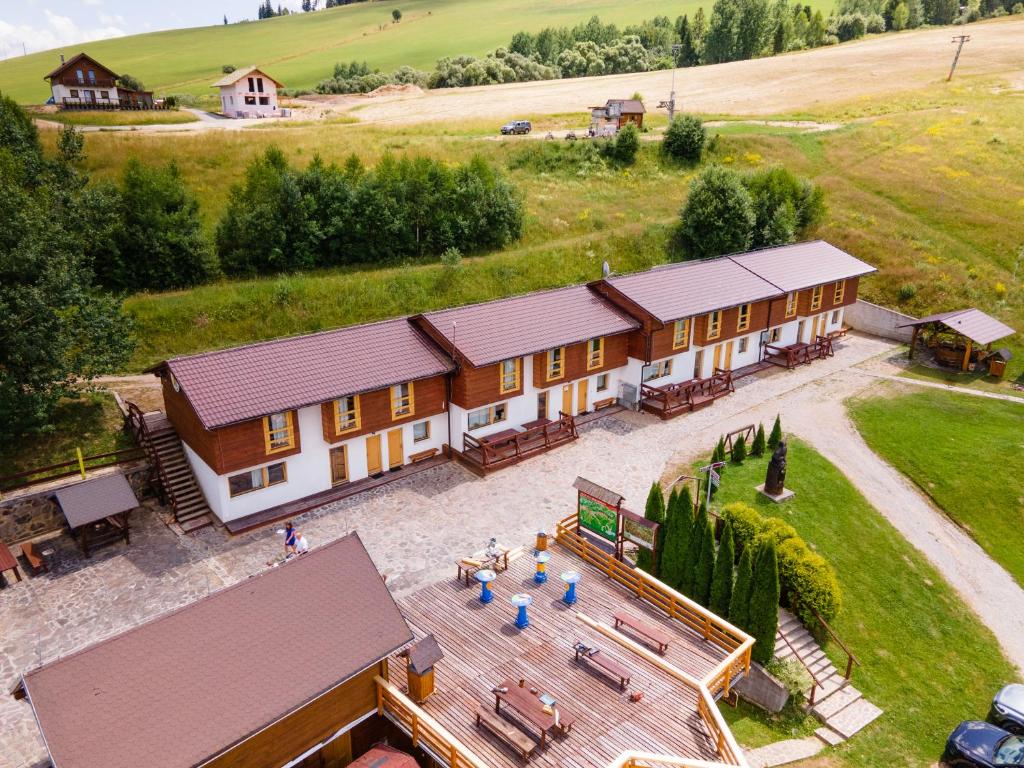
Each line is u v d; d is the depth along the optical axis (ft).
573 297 132.16
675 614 77.36
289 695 54.34
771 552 74.95
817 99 323.57
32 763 60.59
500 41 621.31
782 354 163.22
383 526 95.96
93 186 161.99
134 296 142.61
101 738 48.42
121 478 92.63
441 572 85.87
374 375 103.19
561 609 78.54
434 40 642.22
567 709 63.98
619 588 82.79
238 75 306.35
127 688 51.83
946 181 228.43
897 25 564.30
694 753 59.41
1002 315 173.37
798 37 538.47
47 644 73.61
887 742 74.54
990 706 79.97
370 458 108.47
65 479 96.68
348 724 61.31
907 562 98.99
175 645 55.52
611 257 190.49
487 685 66.74
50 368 99.19
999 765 69.15
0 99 169.78
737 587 77.15
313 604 61.72
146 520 96.73
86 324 103.76
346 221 169.58
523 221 198.18
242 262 159.63
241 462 92.99
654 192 230.89
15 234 100.01
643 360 131.34
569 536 89.66
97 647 53.93
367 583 64.85
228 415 88.84
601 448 119.34
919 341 176.04
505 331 116.26
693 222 199.72
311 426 99.86
